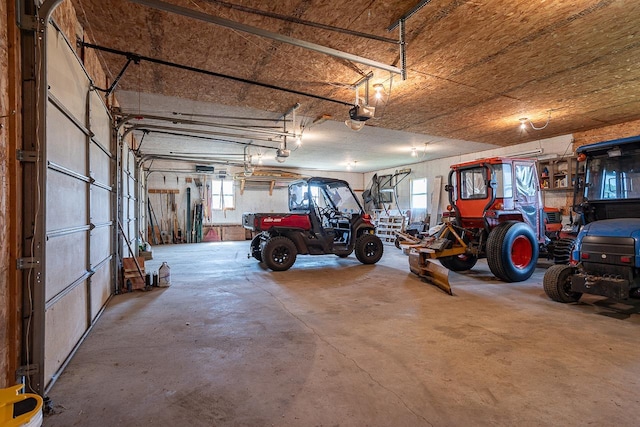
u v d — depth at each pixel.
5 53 1.60
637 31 2.89
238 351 2.44
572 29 2.86
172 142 7.69
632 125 5.80
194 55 3.34
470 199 5.11
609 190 3.62
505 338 2.65
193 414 1.68
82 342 2.60
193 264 6.48
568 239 5.20
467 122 5.90
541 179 6.85
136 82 4.03
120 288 4.25
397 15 2.65
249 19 2.69
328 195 6.30
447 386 1.93
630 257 2.95
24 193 1.72
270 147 8.14
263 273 5.51
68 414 1.68
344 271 5.65
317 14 2.62
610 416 1.64
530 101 4.76
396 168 11.62
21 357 1.71
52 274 2.00
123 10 2.58
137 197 7.05
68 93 2.32
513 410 1.70
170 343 2.59
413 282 4.78
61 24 2.25
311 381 2.00
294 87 4.20
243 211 11.88
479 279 4.96
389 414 1.67
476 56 3.36
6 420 1.11
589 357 2.29
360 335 2.74
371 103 4.82
